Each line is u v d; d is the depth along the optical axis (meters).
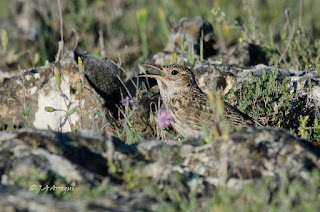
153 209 6.45
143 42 17.56
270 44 15.66
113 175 7.39
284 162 7.31
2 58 18.31
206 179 7.21
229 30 18.75
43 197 6.40
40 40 18.80
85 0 19.55
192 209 6.38
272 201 6.71
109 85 12.55
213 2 22.00
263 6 20.92
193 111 10.89
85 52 13.29
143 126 11.86
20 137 7.62
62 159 7.30
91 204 6.25
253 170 7.24
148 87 13.49
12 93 12.27
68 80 12.15
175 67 11.45
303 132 9.34
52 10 19.56
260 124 10.69
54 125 12.13
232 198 6.62
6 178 7.07
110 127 11.52
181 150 7.77
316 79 12.87
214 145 7.62
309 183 6.98
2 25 20.86
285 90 11.20
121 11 21.78
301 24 17.34
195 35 15.77
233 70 13.37
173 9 19.95
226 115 10.56
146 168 7.43
